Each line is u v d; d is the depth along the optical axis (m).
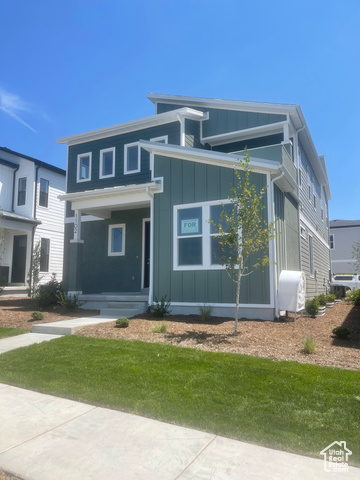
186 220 10.85
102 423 4.13
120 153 14.89
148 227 14.33
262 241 8.02
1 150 19.52
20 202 19.58
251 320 9.46
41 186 19.92
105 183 14.98
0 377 5.64
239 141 14.85
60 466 3.28
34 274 14.38
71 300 11.91
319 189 21.38
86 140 15.70
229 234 8.14
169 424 4.07
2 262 19.42
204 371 5.50
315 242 18.73
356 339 7.49
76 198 12.90
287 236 12.01
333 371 5.36
